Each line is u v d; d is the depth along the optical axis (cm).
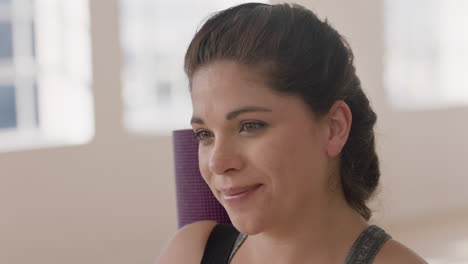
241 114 97
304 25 102
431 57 574
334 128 104
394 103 552
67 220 407
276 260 111
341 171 112
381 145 534
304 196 102
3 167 387
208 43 100
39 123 420
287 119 98
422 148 555
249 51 97
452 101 582
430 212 559
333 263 108
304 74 98
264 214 99
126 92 443
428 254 433
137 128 449
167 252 131
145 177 433
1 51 411
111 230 422
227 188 99
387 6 540
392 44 546
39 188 397
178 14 459
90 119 419
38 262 399
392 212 539
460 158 575
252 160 98
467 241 464
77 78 417
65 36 416
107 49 416
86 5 411
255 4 106
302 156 100
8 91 418
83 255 413
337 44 105
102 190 418
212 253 125
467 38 596
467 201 579
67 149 405
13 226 391
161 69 457
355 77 112
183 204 155
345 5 511
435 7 573
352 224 110
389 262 105
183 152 153
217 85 98
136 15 445
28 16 414
